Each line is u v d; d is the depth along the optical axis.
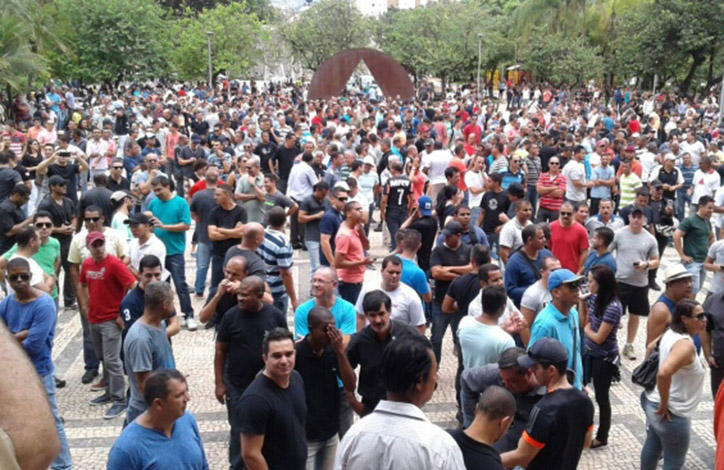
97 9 37.66
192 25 44.25
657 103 37.34
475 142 18.89
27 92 30.73
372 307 5.43
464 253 8.08
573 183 14.05
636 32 40.72
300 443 4.75
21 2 29.72
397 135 18.89
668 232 11.36
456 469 3.23
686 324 5.55
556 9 46.53
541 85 48.88
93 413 7.67
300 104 35.09
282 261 8.13
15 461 0.74
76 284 8.23
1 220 9.73
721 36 37.88
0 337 0.85
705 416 7.68
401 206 12.66
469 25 50.69
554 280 6.00
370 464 3.22
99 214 8.23
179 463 4.32
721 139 19.70
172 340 9.70
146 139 17.61
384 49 54.47
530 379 4.87
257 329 5.91
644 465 6.06
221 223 9.85
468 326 6.04
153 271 6.59
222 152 17.08
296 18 55.31
